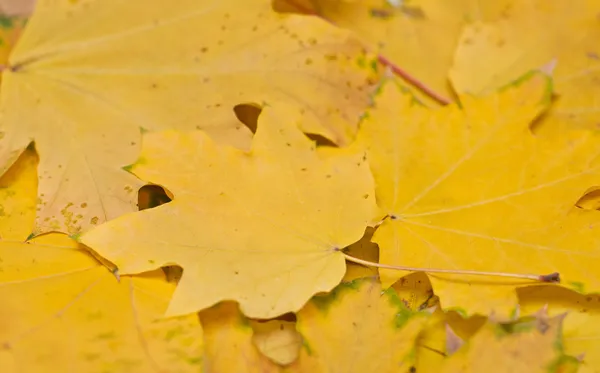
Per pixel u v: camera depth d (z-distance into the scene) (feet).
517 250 1.97
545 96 2.02
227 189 1.97
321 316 1.93
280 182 1.98
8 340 1.90
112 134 2.04
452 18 2.19
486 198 2.00
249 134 2.04
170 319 1.93
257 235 1.96
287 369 1.92
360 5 2.19
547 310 1.97
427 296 1.98
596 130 2.02
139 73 2.08
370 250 2.01
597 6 2.12
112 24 2.11
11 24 2.18
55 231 1.98
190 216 1.95
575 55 2.12
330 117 2.07
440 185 2.01
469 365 1.91
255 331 1.95
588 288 1.94
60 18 2.11
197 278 1.92
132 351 1.91
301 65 2.08
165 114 2.06
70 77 2.08
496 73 2.12
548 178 2.00
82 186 2.00
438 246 1.98
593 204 2.01
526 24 2.14
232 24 2.10
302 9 2.19
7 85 2.08
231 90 2.07
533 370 1.89
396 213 2.00
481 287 1.96
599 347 1.95
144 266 1.92
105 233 1.93
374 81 2.11
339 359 1.92
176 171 1.97
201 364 1.91
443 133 2.03
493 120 2.03
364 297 1.94
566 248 1.97
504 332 1.91
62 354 1.90
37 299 1.93
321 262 1.95
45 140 2.04
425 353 1.95
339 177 1.99
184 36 2.10
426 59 2.17
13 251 1.98
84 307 1.93
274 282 1.93
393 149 2.03
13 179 2.03
